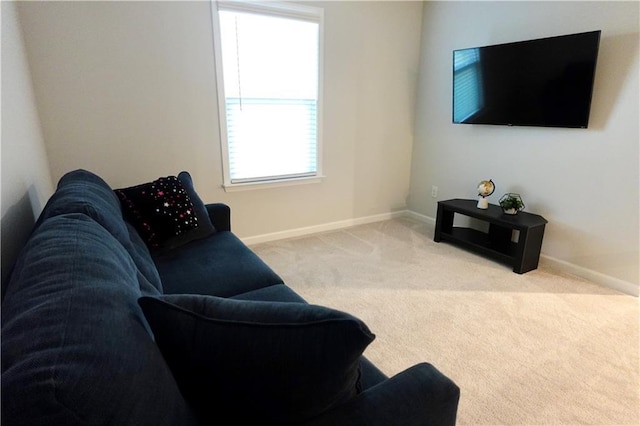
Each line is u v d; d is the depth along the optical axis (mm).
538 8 2846
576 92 2596
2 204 1289
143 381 607
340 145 3684
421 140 4070
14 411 464
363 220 4082
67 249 842
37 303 638
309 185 3602
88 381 516
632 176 2469
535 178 3035
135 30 2529
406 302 2400
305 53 3232
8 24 1786
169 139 2820
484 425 1483
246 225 3355
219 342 721
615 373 1770
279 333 710
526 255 2809
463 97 3389
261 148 3246
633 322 2188
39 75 2299
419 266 2949
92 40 2412
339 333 681
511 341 2010
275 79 3152
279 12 2986
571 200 2814
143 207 2020
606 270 2660
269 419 745
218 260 1934
